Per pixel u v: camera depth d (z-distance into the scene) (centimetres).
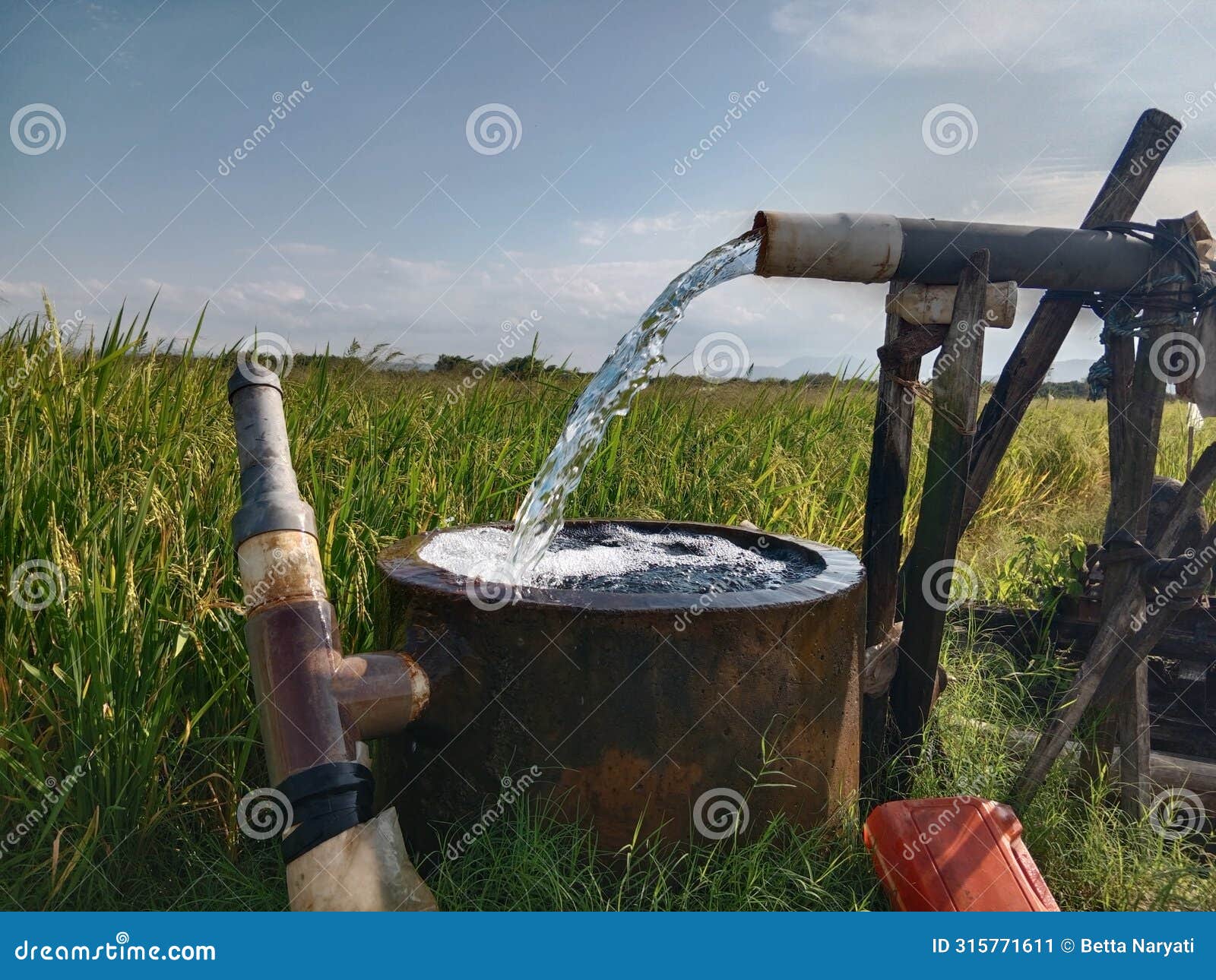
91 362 423
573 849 263
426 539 361
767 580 322
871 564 363
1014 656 464
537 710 266
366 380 549
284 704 254
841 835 296
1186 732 396
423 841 283
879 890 287
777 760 277
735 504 560
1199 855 350
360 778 251
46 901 264
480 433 538
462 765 274
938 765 369
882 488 359
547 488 335
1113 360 354
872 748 359
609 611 262
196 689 328
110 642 286
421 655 278
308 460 429
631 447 579
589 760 265
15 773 278
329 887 235
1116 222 345
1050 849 327
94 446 376
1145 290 339
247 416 305
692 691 265
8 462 330
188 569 332
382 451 474
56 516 332
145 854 290
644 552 374
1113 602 355
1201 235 340
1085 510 897
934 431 342
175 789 308
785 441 691
